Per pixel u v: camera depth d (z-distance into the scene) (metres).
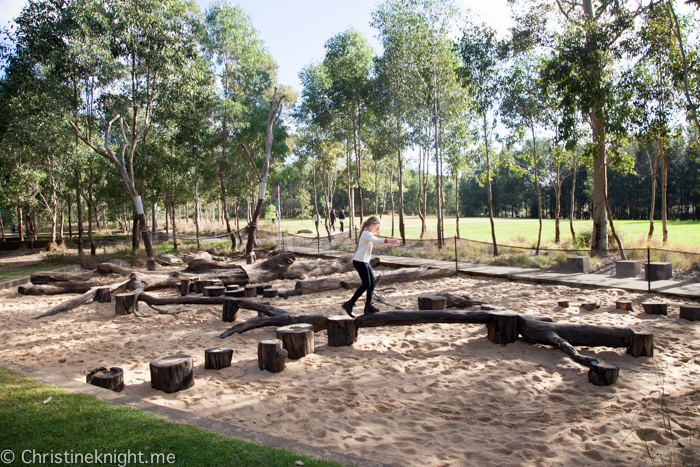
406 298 11.31
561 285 12.41
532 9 17.19
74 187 32.81
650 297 10.34
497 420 4.37
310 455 3.30
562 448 3.81
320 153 36.62
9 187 30.52
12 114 22.44
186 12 23.33
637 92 14.79
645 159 55.06
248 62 29.23
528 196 79.06
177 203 39.72
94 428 3.65
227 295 10.52
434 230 35.66
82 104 23.17
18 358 6.98
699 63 13.57
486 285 12.94
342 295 12.01
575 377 5.53
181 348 7.32
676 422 4.21
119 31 21.34
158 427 3.71
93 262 21.17
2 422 3.75
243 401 4.95
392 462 3.57
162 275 13.52
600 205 17.55
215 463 3.10
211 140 28.75
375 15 23.00
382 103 26.05
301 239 28.83
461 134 23.44
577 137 17.22
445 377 5.62
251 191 39.56
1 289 14.51
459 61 20.44
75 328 9.05
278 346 5.91
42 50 20.83
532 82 18.25
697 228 33.16
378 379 5.60
